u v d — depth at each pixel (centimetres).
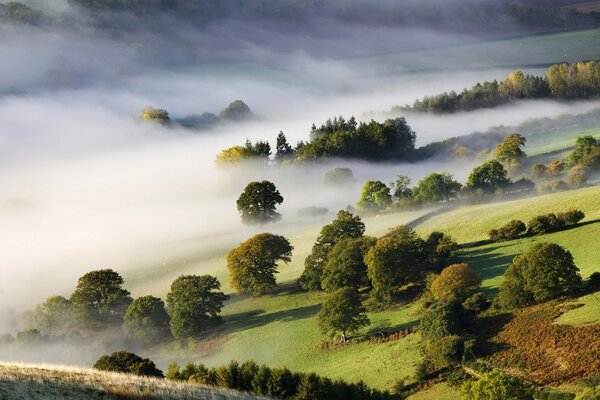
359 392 7662
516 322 9144
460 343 8625
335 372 9600
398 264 11700
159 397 4494
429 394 8125
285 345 11150
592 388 6600
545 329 8675
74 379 4441
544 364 7906
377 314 11375
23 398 3931
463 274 10862
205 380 8006
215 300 12394
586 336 8175
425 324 9556
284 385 7588
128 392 4412
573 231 12612
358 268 12606
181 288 12400
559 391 7181
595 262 10888
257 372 7912
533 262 9575
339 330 10681
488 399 6656
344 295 10719
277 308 12812
